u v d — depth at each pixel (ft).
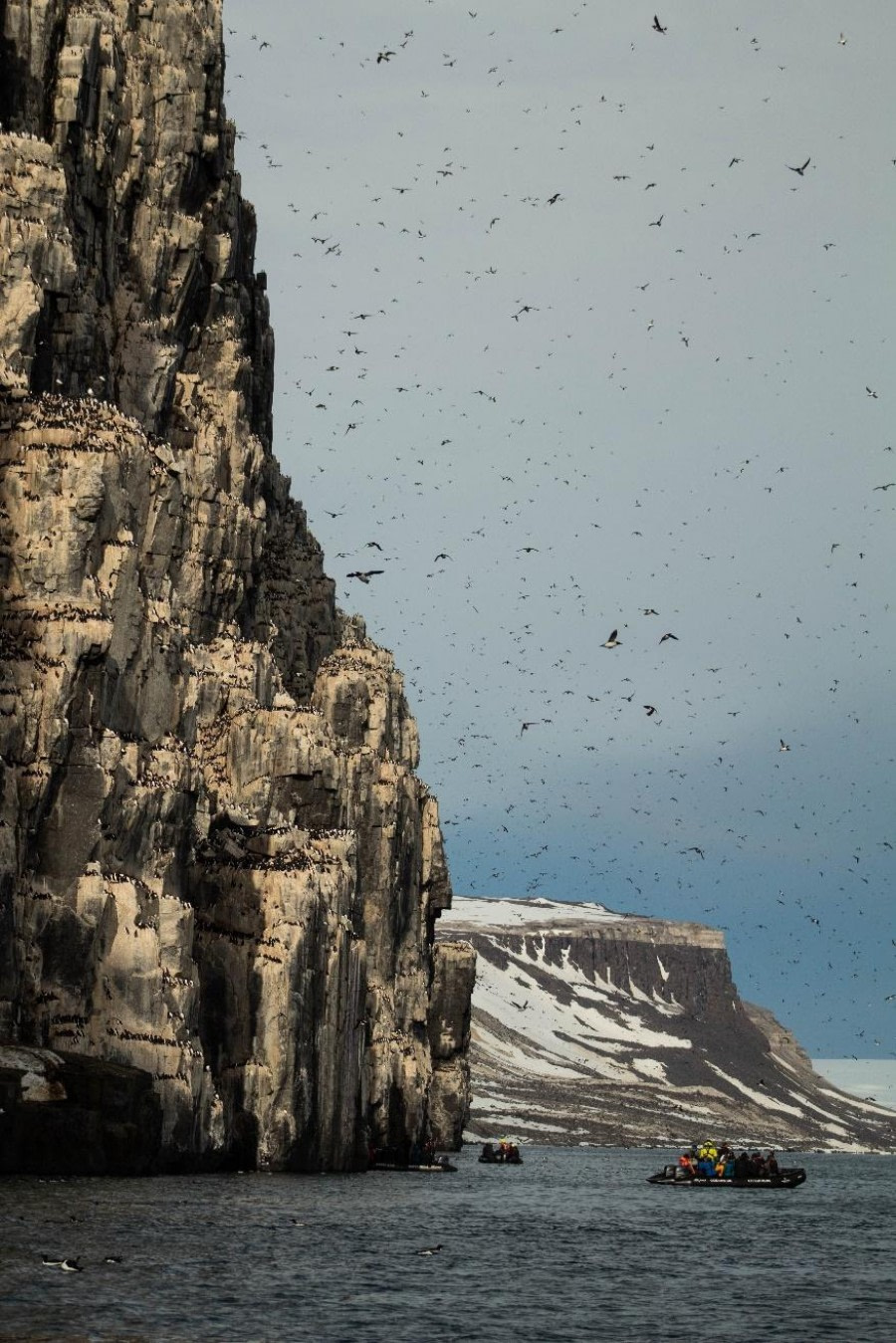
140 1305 441.68
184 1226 569.23
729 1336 473.26
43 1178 654.53
